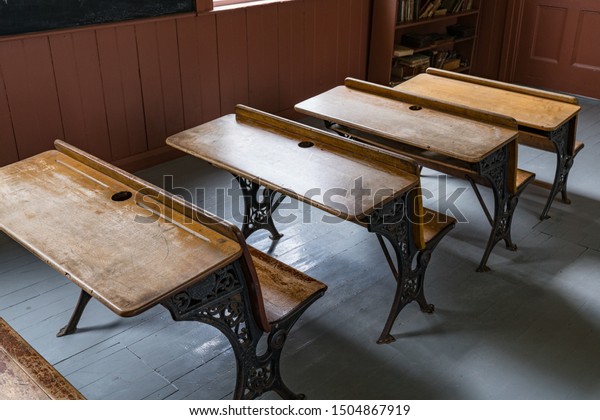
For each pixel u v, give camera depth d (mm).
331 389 2436
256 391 2229
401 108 3219
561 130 3357
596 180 4266
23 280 3078
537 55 6184
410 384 2463
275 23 4742
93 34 3775
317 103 3287
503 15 6129
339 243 3453
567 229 3639
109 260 1832
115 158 4172
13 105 3596
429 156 3064
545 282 3127
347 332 2758
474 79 3730
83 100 3887
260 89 4879
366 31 5496
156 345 2676
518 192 3221
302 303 2217
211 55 4434
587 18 5734
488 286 3088
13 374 1937
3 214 2088
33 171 2389
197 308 1838
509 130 2922
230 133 2857
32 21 3496
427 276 3164
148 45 4059
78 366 2539
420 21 5484
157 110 4281
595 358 2619
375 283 3111
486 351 2650
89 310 2877
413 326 2801
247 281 1965
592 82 5898
